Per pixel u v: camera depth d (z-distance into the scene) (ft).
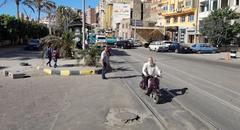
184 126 30.60
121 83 57.52
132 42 219.20
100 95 45.62
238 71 81.97
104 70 63.62
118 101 41.47
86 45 116.57
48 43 104.68
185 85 55.42
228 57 135.95
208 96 45.52
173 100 42.55
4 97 44.27
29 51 158.20
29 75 69.10
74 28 155.43
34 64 91.50
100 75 69.77
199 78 65.00
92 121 32.14
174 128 29.94
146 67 46.55
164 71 77.20
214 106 39.14
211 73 74.90
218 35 180.04
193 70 81.05
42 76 68.03
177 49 173.88
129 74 71.10
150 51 180.65
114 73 73.00
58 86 54.19
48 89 51.06
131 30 337.93
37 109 37.19
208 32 183.73
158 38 302.66
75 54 104.99
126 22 355.15
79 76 68.23
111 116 33.91
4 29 192.13
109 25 446.60
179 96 45.42
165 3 296.92
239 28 178.50
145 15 381.40
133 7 378.73
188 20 247.50
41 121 32.19
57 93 47.42
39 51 158.81
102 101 41.47
